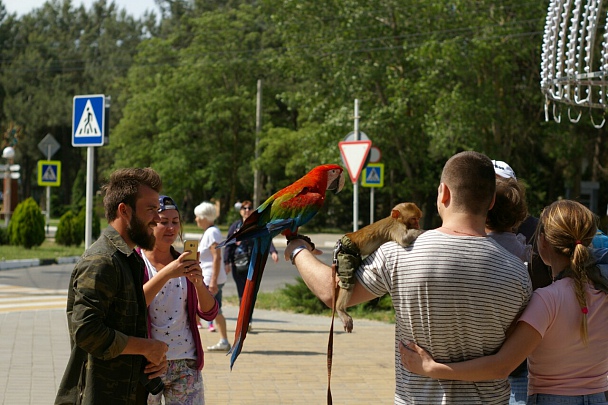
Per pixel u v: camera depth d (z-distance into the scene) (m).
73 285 3.95
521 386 4.55
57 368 8.95
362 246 3.71
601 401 3.75
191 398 5.10
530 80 32.78
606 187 38.00
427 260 3.50
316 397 7.86
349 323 3.66
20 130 66.38
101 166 76.75
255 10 55.34
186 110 51.16
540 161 38.53
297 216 4.21
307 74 36.59
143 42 54.62
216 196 55.50
